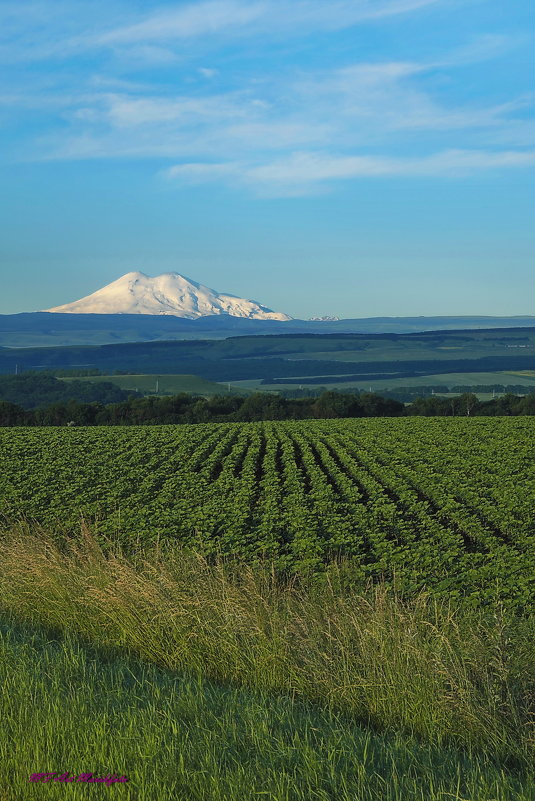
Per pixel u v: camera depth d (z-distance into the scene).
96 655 9.14
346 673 7.75
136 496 28.45
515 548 19.62
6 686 7.87
